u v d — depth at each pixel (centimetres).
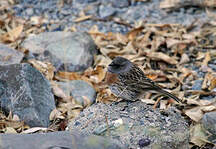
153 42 1309
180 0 1500
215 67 1214
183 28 1388
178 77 1170
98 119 884
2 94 984
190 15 1473
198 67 1225
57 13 1485
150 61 1250
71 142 751
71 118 1009
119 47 1320
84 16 1460
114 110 915
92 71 1171
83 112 921
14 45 1270
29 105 959
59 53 1196
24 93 970
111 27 1429
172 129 851
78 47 1213
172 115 900
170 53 1294
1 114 974
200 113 999
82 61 1192
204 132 938
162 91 978
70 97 1062
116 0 1531
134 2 1542
